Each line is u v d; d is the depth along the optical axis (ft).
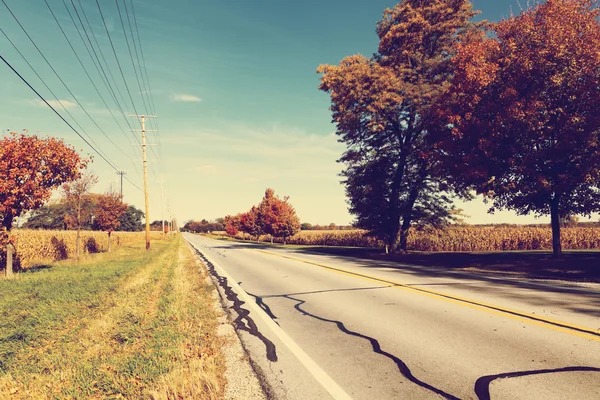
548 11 45.44
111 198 101.40
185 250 97.96
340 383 12.39
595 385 11.34
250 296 29.17
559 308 21.49
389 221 79.66
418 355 14.66
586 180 43.21
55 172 49.34
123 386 12.42
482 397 10.93
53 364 15.16
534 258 50.21
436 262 55.52
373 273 40.57
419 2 79.61
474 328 17.92
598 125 41.42
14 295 30.76
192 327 19.62
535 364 13.16
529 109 43.96
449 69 74.84
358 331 18.34
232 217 313.94
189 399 11.43
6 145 45.01
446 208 82.33
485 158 48.49
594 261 42.73
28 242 66.69
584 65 42.24
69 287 33.30
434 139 59.11
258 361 14.67
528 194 48.11
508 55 47.75
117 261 62.59
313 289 31.22
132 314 22.56
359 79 73.26
